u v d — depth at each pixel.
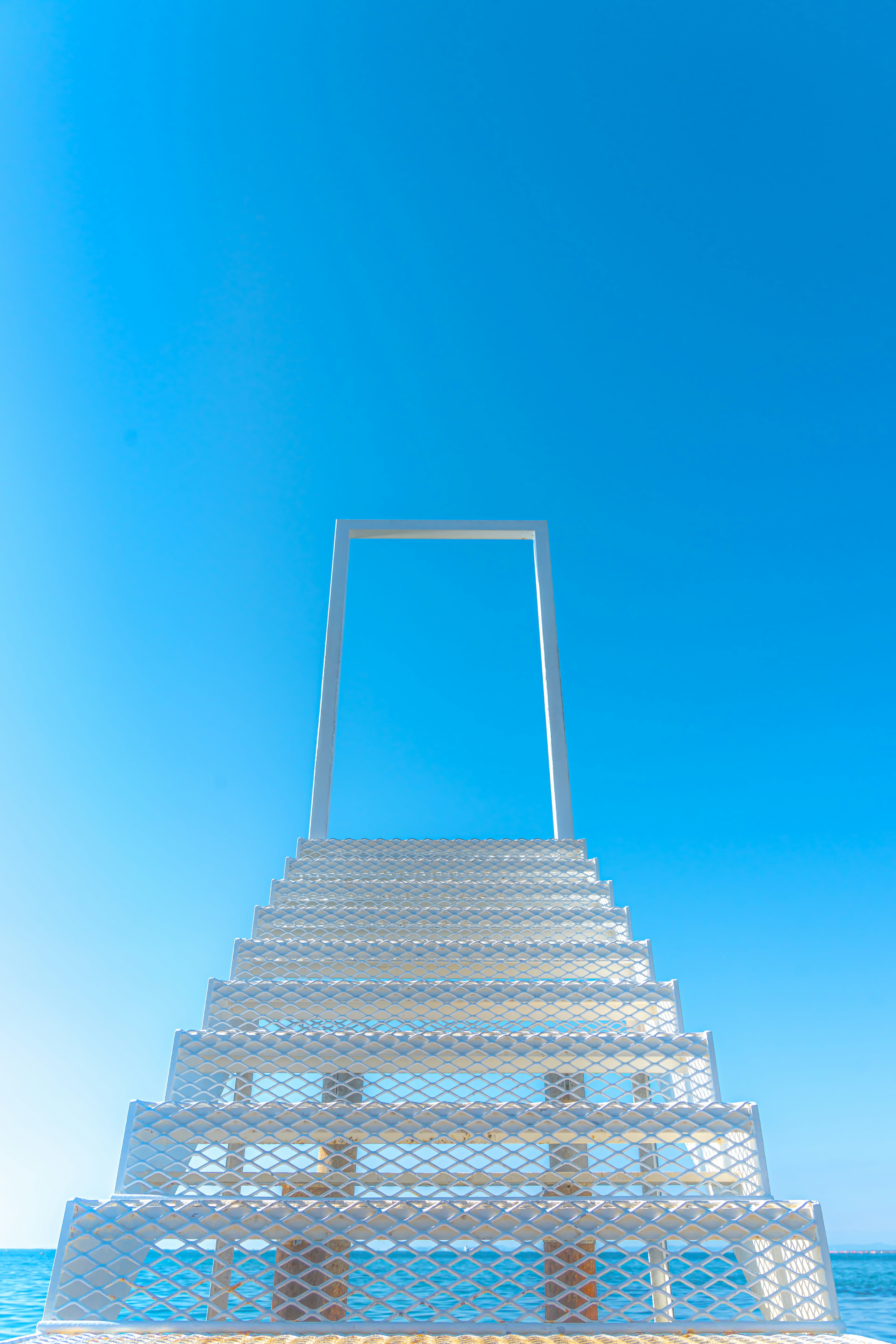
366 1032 1.80
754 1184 1.49
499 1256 1.33
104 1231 1.30
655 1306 1.60
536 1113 1.58
